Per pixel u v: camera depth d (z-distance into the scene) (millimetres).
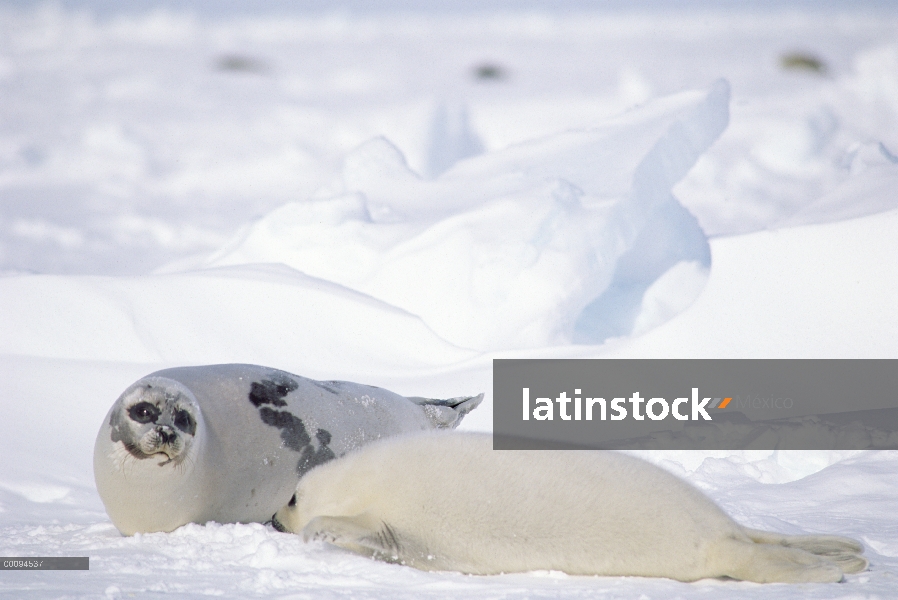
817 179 71250
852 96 104375
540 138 41281
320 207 34812
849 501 13852
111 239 70125
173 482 11695
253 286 28594
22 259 62906
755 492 14711
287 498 13352
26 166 94125
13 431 19688
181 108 131375
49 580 9078
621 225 32812
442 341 27719
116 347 25875
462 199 36344
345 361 26516
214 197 85875
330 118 123062
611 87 144625
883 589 8219
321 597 8039
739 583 8883
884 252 26750
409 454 10516
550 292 30562
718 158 80375
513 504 9656
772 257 27703
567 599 7988
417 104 129125
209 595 8219
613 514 9328
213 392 12906
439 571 9758
